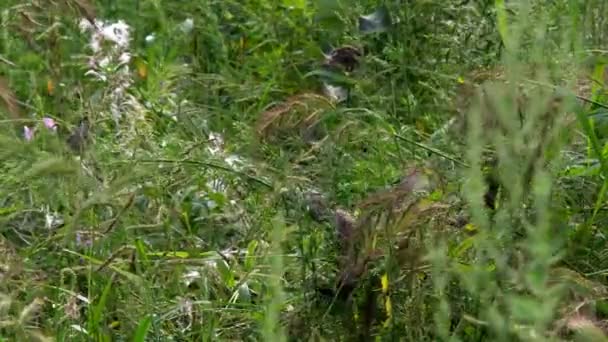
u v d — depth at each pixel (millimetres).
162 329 4906
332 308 4695
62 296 4934
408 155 5738
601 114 5703
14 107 5801
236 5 8844
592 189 5410
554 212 5047
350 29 7457
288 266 4867
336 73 7145
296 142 5332
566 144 5270
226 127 6988
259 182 5391
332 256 4883
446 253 4422
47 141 5473
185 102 7055
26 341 4449
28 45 6930
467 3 7402
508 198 4461
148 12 8820
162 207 5395
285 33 8609
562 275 4168
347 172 5391
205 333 4734
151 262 5242
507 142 4359
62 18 6699
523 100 4406
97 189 5043
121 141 5766
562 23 6152
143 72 7734
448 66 6785
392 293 4582
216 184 5707
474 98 4363
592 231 5230
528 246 3850
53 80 6398
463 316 4137
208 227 5680
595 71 5961
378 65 7297
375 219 4547
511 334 3879
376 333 4664
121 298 5027
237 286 4895
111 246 5215
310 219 5043
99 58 6328
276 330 3965
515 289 4184
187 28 8617
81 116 5883
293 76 8156
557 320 3969
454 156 5363
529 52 5148
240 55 8602
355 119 5855
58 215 5344
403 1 7555
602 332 3855
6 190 5266
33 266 5008
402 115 6891
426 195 4762
